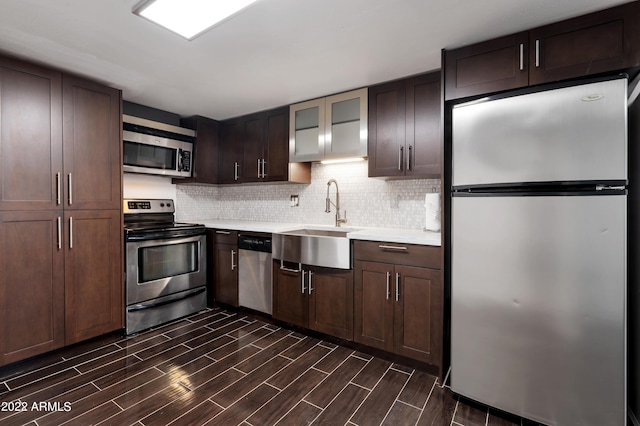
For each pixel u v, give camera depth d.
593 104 1.46
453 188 1.83
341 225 3.18
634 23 1.44
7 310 2.03
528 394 1.63
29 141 2.11
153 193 3.51
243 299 3.15
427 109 2.36
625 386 1.43
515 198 1.63
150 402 1.78
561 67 1.59
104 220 2.52
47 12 1.60
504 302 1.68
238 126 3.59
